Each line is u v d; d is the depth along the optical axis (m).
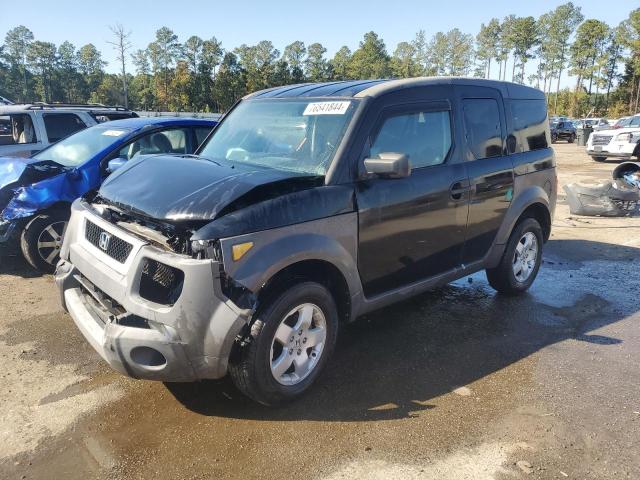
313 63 110.88
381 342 4.36
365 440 3.05
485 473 2.79
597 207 9.77
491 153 4.71
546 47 112.19
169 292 2.95
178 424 3.17
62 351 4.08
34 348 4.12
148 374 2.97
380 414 3.31
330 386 3.64
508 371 3.90
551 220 5.67
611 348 4.32
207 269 2.82
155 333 2.89
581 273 6.40
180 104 89.56
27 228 5.69
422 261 4.14
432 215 4.08
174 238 3.02
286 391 3.30
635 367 4.00
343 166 3.50
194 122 7.02
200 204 3.01
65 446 2.95
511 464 2.87
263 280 3.00
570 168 18.50
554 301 5.40
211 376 3.00
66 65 107.56
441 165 4.21
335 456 2.90
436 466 2.84
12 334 4.36
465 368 3.94
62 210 5.84
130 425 3.16
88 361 3.93
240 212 3.00
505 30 115.50
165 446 2.97
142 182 3.50
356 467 2.82
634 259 7.02
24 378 3.66
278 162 3.75
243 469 2.79
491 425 3.21
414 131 4.02
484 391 3.61
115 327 2.97
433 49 124.25
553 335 4.57
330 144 3.60
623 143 19.27
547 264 6.77
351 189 3.51
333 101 3.83
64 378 3.68
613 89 98.25
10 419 3.18
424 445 3.01
